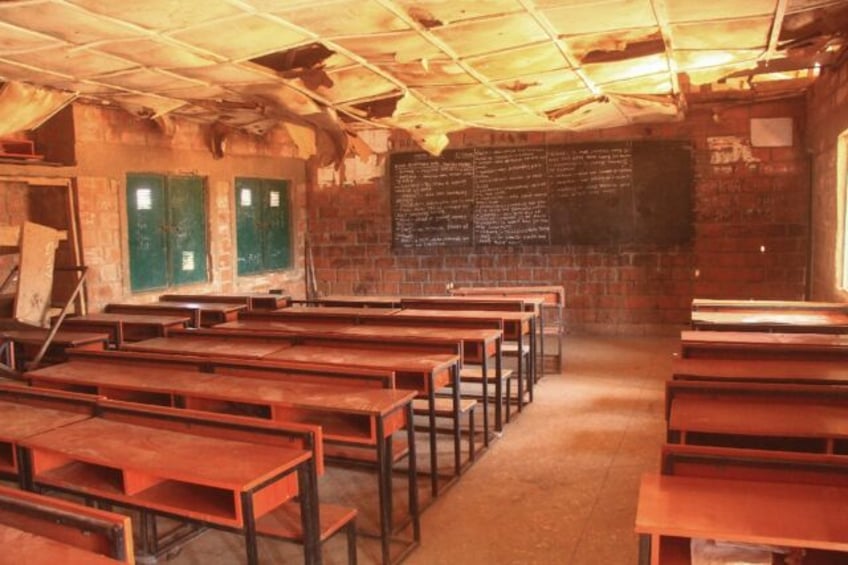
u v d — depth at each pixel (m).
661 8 3.19
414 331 4.72
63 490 2.57
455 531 3.41
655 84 4.82
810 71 6.58
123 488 2.50
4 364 4.95
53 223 6.57
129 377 3.53
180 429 2.69
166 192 7.37
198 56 3.94
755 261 7.73
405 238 8.94
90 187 6.58
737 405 2.98
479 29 3.45
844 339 3.98
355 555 2.76
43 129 6.56
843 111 5.46
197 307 6.09
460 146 8.60
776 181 7.58
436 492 3.76
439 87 4.66
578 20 3.34
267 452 2.41
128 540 1.87
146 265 7.18
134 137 6.98
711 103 7.55
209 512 2.31
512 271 8.56
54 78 4.50
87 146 6.53
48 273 5.24
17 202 6.50
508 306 5.90
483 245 8.63
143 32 3.48
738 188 7.71
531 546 3.25
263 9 3.13
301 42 3.67
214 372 3.70
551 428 4.91
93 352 4.04
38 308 5.19
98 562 1.73
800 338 4.04
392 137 8.90
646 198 7.99
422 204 8.83
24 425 2.74
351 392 3.16
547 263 8.43
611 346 7.66
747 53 4.07
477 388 5.96
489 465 4.25
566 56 3.99
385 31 3.47
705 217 7.84
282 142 8.89
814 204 7.14
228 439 2.58
